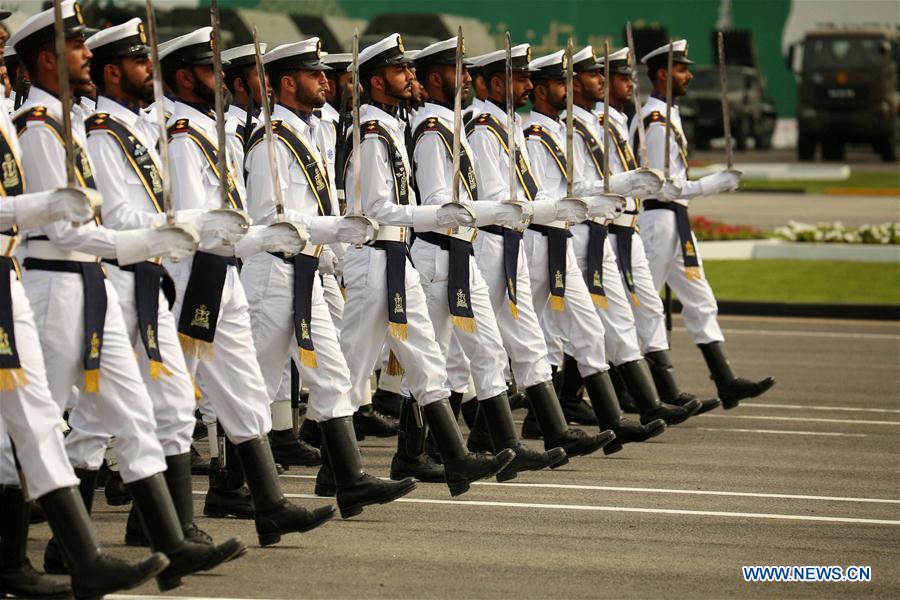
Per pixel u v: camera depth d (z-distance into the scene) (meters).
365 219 21.08
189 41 20.72
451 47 24.17
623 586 18.67
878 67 127.12
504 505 23.22
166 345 18.97
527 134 27.80
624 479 25.28
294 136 22.34
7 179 16.91
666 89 30.09
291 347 21.98
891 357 40.88
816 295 51.47
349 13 121.62
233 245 19.95
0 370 16.50
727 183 31.27
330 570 19.25
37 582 18.17
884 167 126.81
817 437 29.47
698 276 31.47
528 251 27.17
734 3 186.88
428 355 23.02
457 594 18.17
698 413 29.80
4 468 17.98
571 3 130.12
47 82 17.86
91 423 19.17
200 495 24.03
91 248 17.36
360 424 28.98
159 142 19.19
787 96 188.00
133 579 16.89
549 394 25.62
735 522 22.19
